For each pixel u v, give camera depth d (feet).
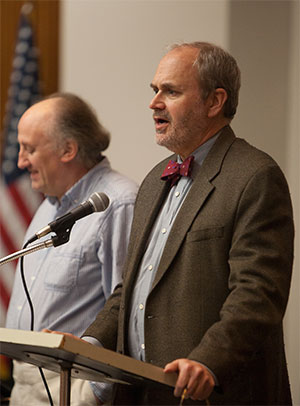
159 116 18.70
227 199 17.07
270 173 16.90
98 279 23.48
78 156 25.25
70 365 15.26
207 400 15.38
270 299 15.69
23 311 23.89
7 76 38.91
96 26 39.22
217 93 18.58
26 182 38.14
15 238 37.73
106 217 23.61
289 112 37.81
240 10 38.22
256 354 16.78
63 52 39.34
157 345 17.03
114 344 18.81
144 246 18.69
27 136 25.29
